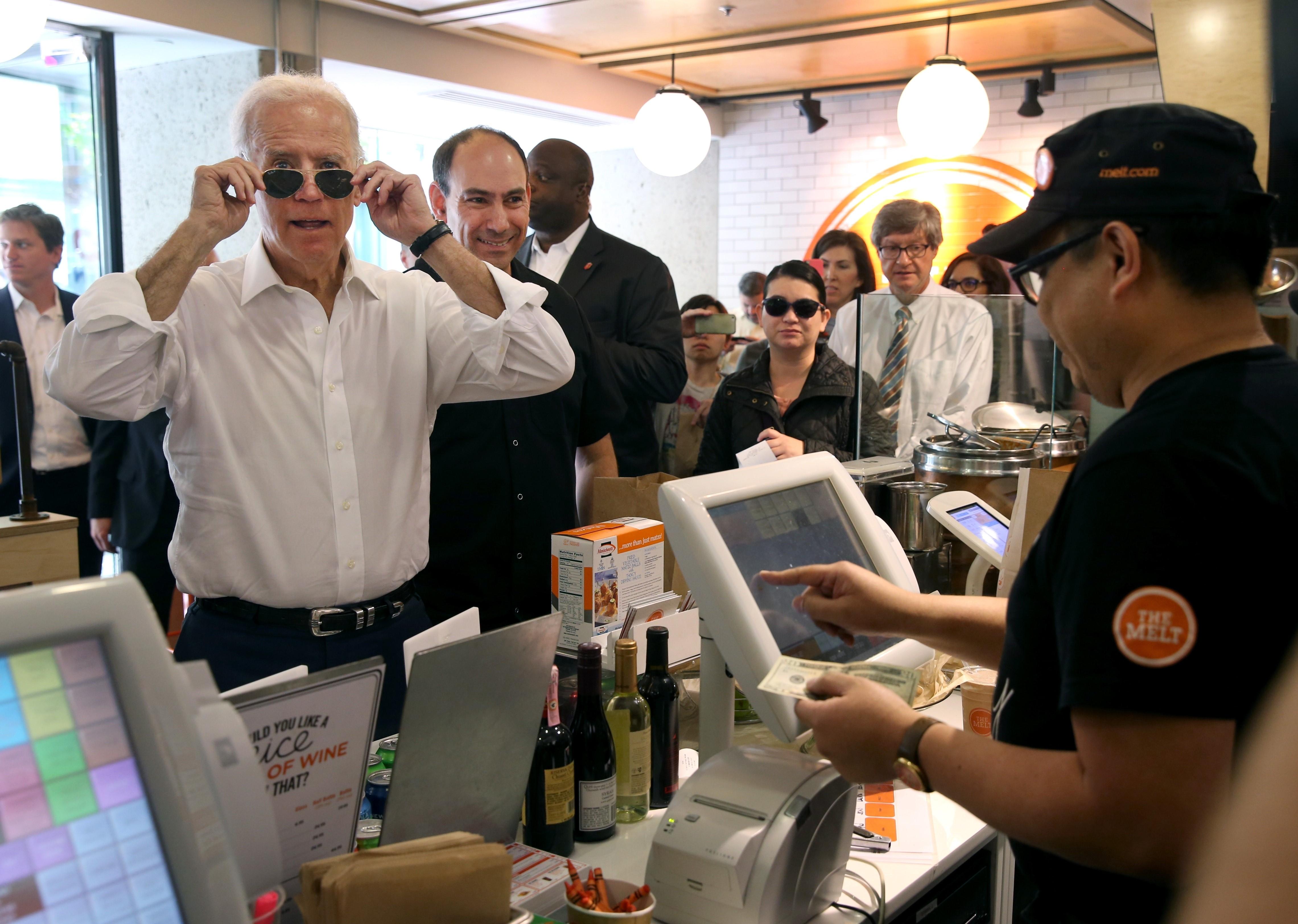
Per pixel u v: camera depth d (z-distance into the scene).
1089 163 0.93
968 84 4.95
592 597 1.72
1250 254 0.91
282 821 1.05
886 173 7.99
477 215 2.46
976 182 7.68
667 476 2.21
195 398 1.78
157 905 0.57
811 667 1.16
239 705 0.98
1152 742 0.80
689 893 1.17
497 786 1.24
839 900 1.28
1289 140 1.30
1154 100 7.00
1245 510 0.80
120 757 0.58
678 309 3.50
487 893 0.99
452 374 2.00
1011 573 2.03
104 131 5.05
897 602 1.28
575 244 3.57
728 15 5.84
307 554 1.81
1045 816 0.87
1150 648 0.80
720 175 8.66
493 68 6.54
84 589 0.58
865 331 2.69
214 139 5.38
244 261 1.87
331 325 1.84
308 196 1.72
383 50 5.89
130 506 3.65
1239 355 0.89
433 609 2.44
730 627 1.21
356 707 1.09
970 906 1.55
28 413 3.32
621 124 7.82
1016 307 2.71
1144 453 0.84
